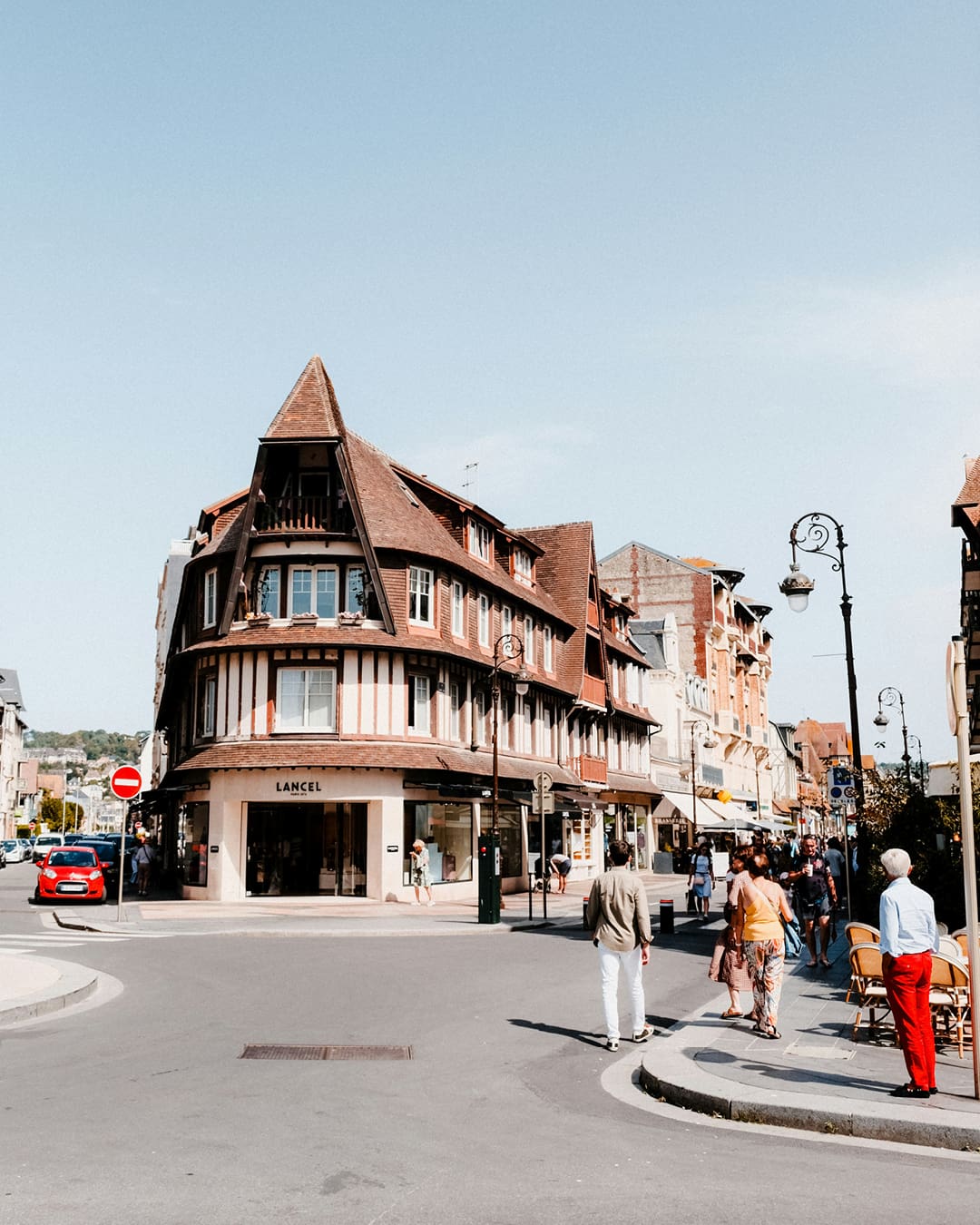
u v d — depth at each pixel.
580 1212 5.94
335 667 32.53
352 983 15.09
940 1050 10.31
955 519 27.59
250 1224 5.65
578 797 43.91
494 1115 8.14
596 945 11.19
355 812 33.09
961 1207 6.13
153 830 60.22
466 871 36.47
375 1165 6.75
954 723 8.78
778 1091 8.42
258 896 32.66
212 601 34.75
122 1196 6.05
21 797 147.62
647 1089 9.11
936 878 17.11
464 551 37.78
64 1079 9.07
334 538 32.81
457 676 35.97
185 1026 11.67
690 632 70.56
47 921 25.64
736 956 12.33
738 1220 5.84
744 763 80.75
